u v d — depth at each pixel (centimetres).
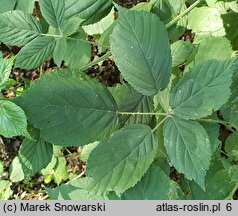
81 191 42
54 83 39
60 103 39
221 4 53
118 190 38
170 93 38
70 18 46
